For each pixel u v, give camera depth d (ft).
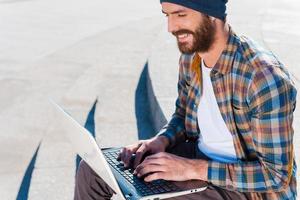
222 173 6.38
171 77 17.04
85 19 33.04
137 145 7.59
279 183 6.16
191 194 6.62
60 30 29.55
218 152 6.81
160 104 14.28
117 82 19.10
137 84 18.93
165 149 7.63
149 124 15.21
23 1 39.78
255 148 6.28
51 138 14.26
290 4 37.14
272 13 32.94
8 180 12.01
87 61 22.54
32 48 25.21
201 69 6.86
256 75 6.07
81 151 7.00
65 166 12.61
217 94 6.47
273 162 6.13
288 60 20.12
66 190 11.44
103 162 6.19
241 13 32.81
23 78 20.10
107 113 15.90
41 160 12.91
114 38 27.17
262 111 6.04
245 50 6.28
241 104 6.25
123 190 6.50
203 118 6.95
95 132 14.42
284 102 6.00
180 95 7.80
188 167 6.55
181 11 6.21
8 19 32.68
